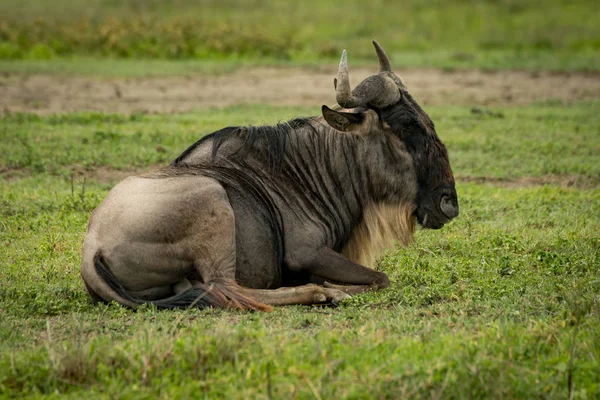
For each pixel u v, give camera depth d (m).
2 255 30.00
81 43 96.06
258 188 26.62
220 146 27.06
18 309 24.27
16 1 142.62
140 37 97.81
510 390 18.30
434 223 27.72
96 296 24.67
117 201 24.84
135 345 20.00
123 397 17.94
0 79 76.88
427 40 115.06
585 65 95.38
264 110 62.78
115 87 74.75
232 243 25.03
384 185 27.56
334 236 27.78
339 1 146.50
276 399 17.66
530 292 25.88
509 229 34.31
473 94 75.62
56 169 43.69
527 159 49.41
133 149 47.50
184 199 24.66
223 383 18.45
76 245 31.28
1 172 43.03
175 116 59.75
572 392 18.03
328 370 18.58
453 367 18.86
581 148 52.31
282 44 101.12
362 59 98.38
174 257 24.69
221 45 97.88
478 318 23.12
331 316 23.89
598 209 37.84
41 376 19.06
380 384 18.22
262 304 24.52
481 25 124.31
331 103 67.69
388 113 27.19
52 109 62.97
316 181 27.44
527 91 78.31
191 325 22.45
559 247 31.38
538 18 128.88
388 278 27.53
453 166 47.69
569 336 20.86
